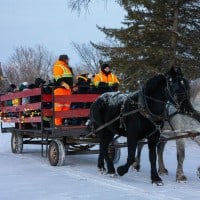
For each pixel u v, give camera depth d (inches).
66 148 497.7
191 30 796.6
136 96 381.1
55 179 399.5
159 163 428.8
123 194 337.1
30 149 631.8
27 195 339.0
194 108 376.8
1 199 327.0
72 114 482.6
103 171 433.7
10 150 623.8
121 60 795.4
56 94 482.9
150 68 762.2
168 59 773.9
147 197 326.3
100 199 322.3
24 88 575.8
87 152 480.4
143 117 375.6
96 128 434.0
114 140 463.8
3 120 606.2
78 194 339.0
